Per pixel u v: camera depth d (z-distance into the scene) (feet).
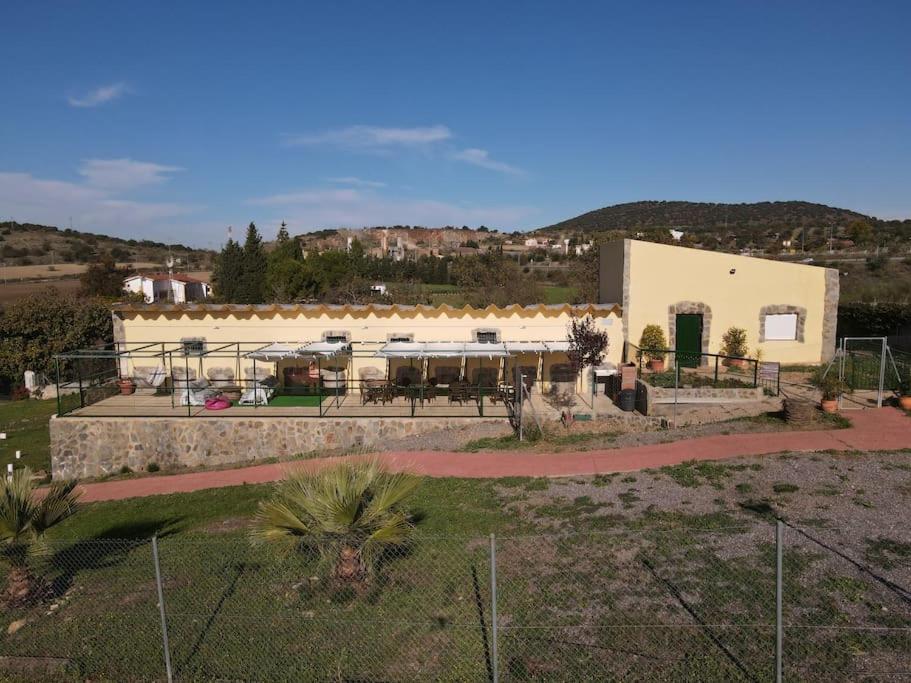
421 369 62.39
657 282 71.61
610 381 64.90
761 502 33.37
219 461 56.75
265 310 66.54
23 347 105.70
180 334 67.15
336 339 66.80
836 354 70.23
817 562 26.25
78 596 28.53
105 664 23.08
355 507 25.03
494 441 51.80
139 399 64.23
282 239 261.85
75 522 40.93
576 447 48.34
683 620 22.93
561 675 20.45
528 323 66.74
